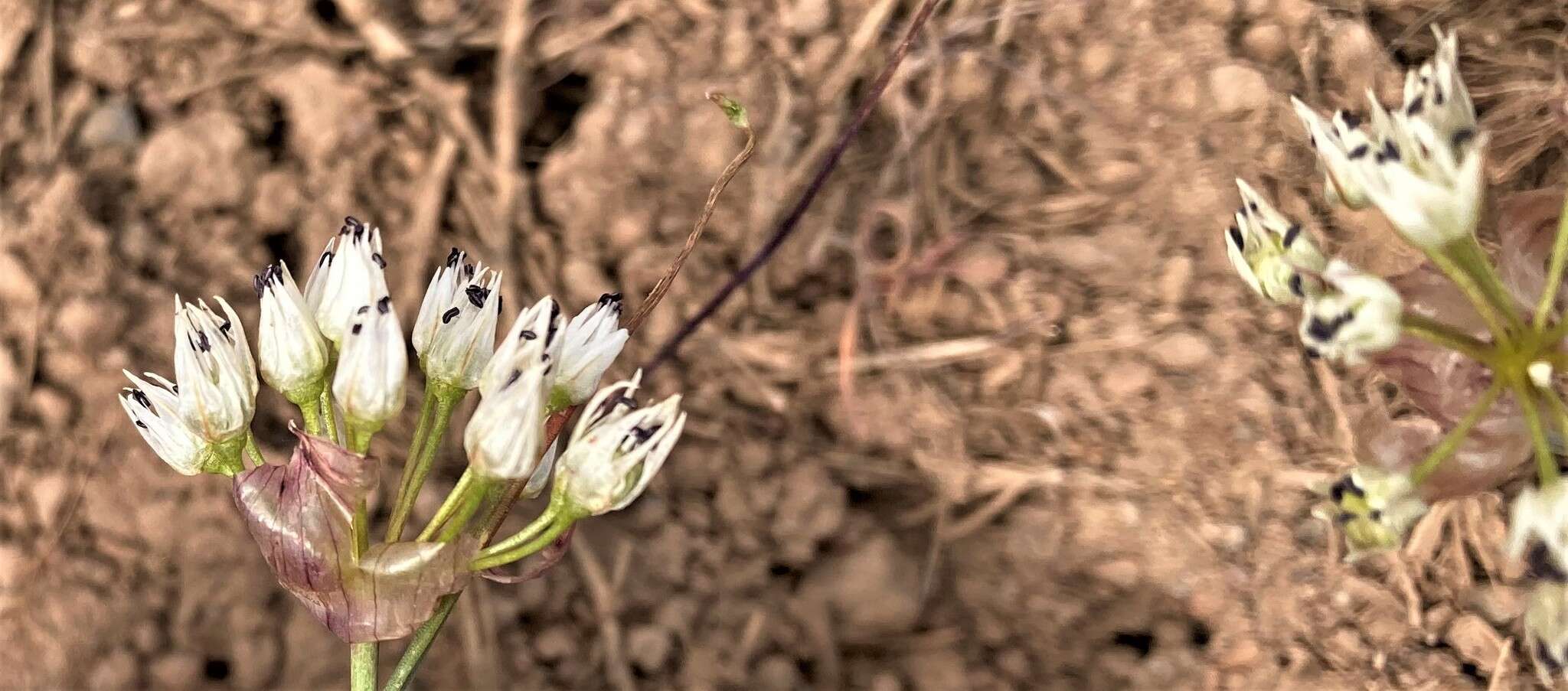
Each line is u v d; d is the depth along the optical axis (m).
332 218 0.13
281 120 0.13
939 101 0.14
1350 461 0.12
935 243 0.13
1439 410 0.10
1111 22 0.13
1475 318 0.10
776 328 0.13
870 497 0.13
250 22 0.13
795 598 0.12
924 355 0.13
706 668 0.12
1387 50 0.13
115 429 0.12
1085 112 0.13
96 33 0.13
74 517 0.12
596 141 0.13
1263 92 0.13
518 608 0.12
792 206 0.13
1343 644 0.12
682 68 0.13
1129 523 0.12
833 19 0.14
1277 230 0.09
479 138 0.13
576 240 0.13
